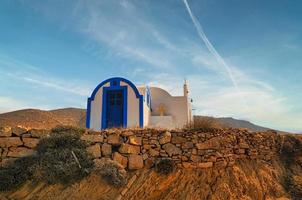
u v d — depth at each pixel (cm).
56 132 1423
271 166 1442
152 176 1216
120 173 1195
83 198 1074
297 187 1304
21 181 1167
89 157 1273
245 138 1484
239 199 1166
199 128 1424
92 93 2003
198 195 1152
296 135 1661
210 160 1313
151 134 1379
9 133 1360
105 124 1908
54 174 1167
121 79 1998
